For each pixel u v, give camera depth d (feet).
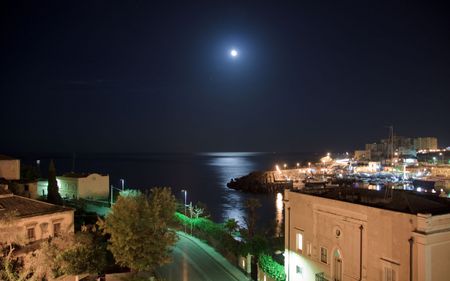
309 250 118.62
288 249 127.24
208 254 176.65
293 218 125.59
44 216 139.74
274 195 575.79
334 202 108.47
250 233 228.84
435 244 86.48
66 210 147.43
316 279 111.86
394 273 91.66
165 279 142.61
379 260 95.09
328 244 110.73
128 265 135.33
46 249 122.31
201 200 509.76
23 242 125.70
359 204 101.40
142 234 130.41
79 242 133.28
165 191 149.79
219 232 190.29
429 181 463.42
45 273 119.65
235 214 400.26
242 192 604.90
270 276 136.98
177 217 236.84
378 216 95.61
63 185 309.42
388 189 122.01
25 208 141.49
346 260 104.63
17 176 236.22
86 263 130.21
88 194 306.14
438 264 86.94
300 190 129.90
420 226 86.43
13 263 117.39
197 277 147.23
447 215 88.74
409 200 102.42
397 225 91.25
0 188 154.61
